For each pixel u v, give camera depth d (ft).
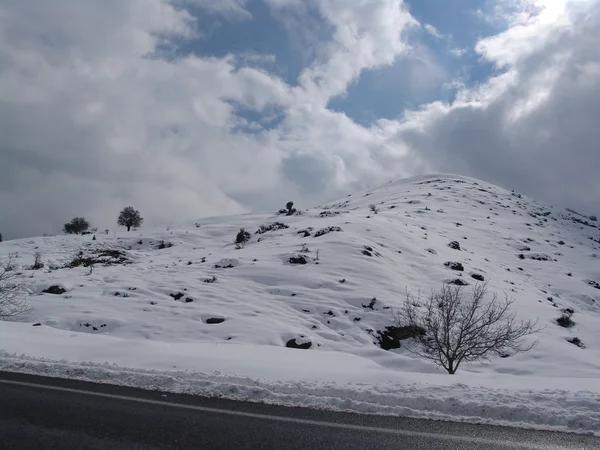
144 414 17.54
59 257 112.68
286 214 173.37
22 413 17.34
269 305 65.05
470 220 167.73
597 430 17.12
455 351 41.63
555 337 64.59
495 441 15.88
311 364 28.91
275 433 15.98
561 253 145.69
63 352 28.55
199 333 52.95
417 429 16.80
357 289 72.38
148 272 83.46
